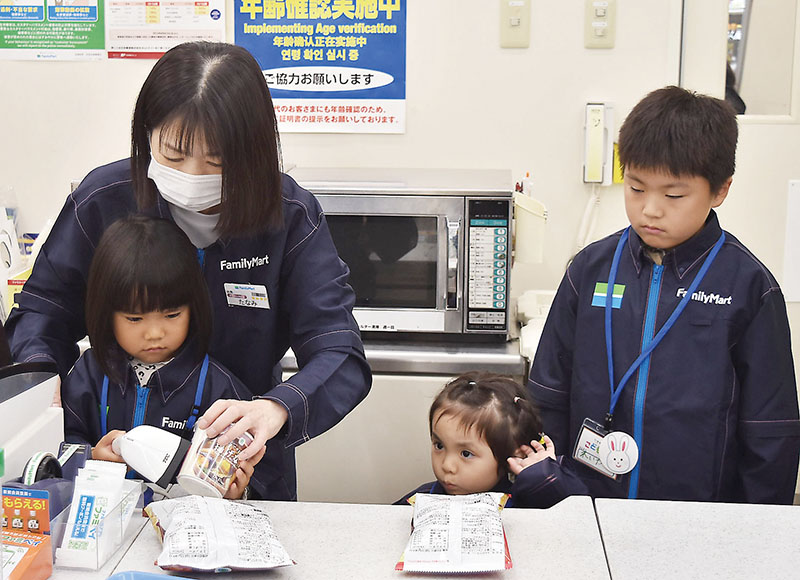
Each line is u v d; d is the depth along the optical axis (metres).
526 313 2.14
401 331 2.00
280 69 2.33
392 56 2.31
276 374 1.43
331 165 2.38
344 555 0.94
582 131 2.30
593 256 1.51
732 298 1.40
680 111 1.33
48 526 0.90
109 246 1.15
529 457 1.35
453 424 1.41
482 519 0.96
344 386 1.19
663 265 1.43
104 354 1.20
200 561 0.88
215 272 1.26
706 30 2.24
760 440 1.40
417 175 2.18
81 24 2.35
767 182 2.28
